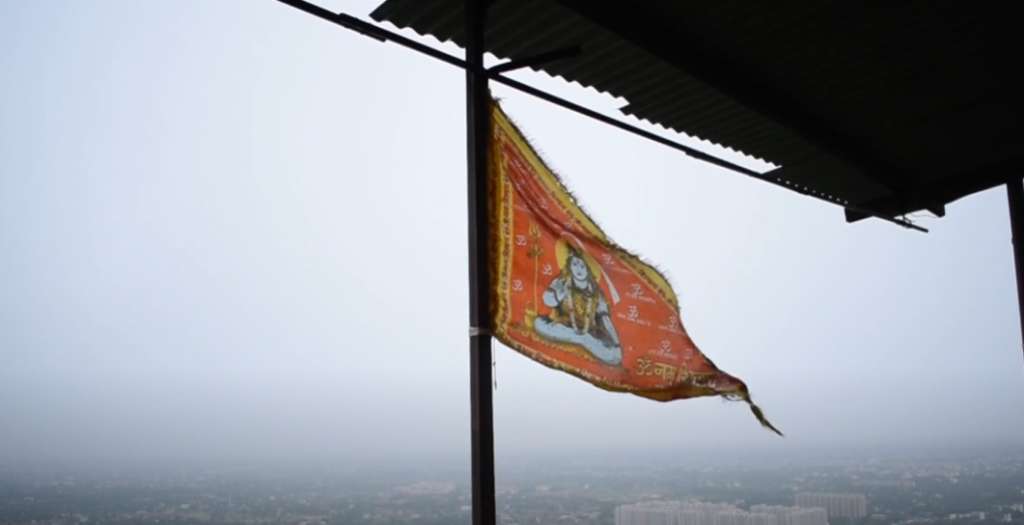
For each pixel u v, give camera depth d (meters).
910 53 4.34
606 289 3.74
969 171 6.41
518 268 3.40
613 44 3.96
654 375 3.81
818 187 6.31
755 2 3.76
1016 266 6.23
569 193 3.70
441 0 3.44
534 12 3.61
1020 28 4.14
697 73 4.16
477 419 3.13
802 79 4.55
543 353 3.41
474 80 3.36
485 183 3.31
